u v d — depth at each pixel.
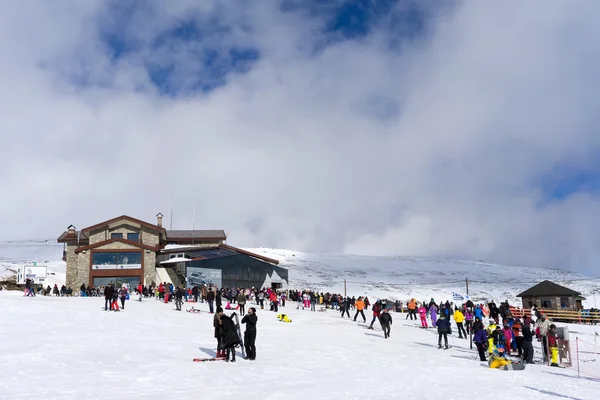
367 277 126.38
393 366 19.52
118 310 33.84
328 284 108.50
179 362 17.97
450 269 153.88
